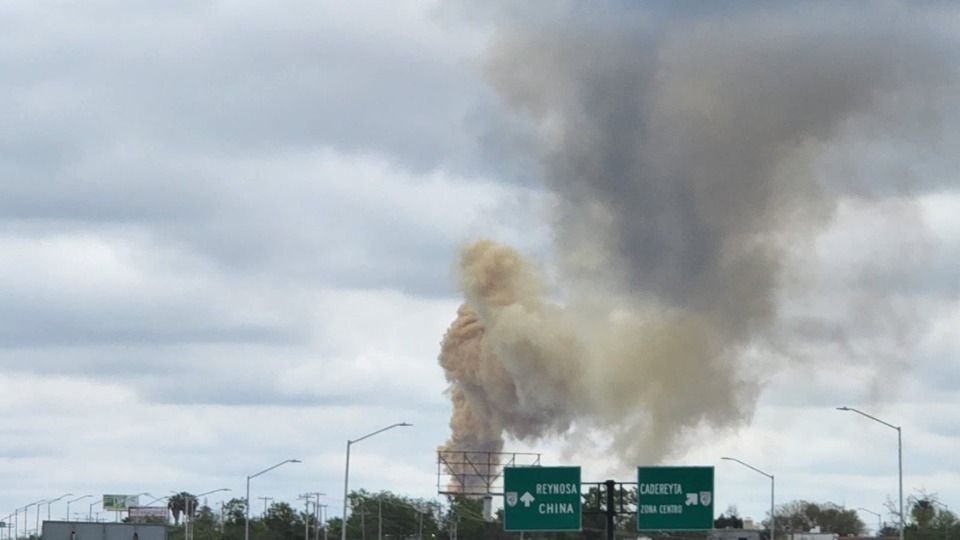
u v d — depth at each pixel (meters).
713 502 64.38
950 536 145.00
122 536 102.75
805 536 132.00
